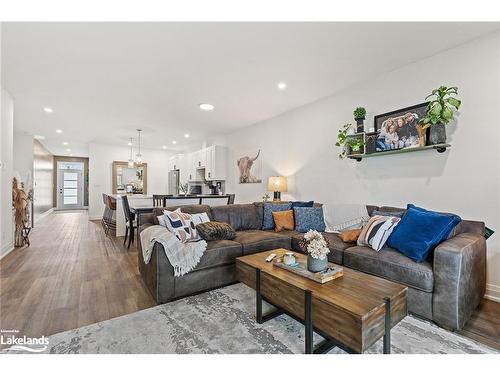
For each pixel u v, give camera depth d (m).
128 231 4.81
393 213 2.64
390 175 3.04
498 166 2.25
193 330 1.79
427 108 2.53
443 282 1.80
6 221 3.74
